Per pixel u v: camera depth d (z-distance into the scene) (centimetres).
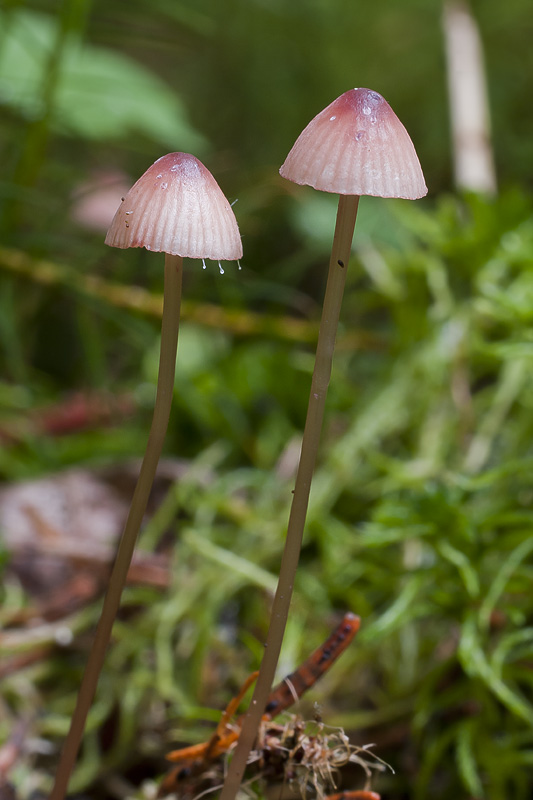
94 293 36
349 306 44
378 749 24
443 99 57
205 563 27
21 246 38
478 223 34
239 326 38
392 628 24
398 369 34
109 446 34
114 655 25
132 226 18
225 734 21
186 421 36
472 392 37
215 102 63
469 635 24
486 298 34
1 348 41
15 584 28
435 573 25
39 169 40
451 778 24
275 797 23
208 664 25
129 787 24
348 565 27
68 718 25
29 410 38
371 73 60
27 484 31
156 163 19
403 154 18
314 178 18
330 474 30
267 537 29
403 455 32
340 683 25
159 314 37
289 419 35
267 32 62
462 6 46
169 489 31
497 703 24
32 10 46
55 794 20
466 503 27
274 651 19
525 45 56
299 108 60
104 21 44
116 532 30
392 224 41
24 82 42
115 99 44
